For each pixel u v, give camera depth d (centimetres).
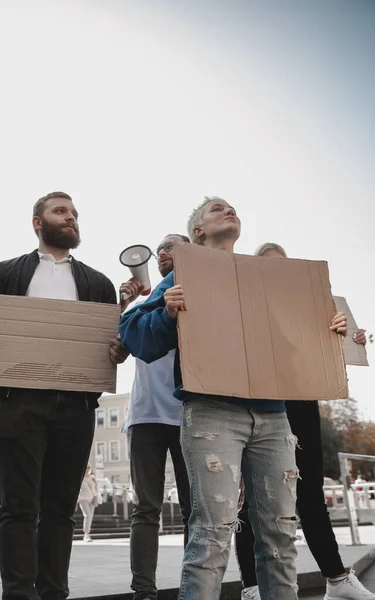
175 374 180
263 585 171
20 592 176
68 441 201
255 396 167
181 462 241
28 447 191
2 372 193
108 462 3722
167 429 245
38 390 199
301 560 355
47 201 231
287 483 172
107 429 3772
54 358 200
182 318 165
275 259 192
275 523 169
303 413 244
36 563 186
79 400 205
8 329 198
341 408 3083
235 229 210
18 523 186
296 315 186
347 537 618
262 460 173
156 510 237
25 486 189
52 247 230
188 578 156
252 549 243
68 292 223
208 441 163
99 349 208
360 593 236
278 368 175
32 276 221
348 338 267
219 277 178
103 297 232
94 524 1300
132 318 183
